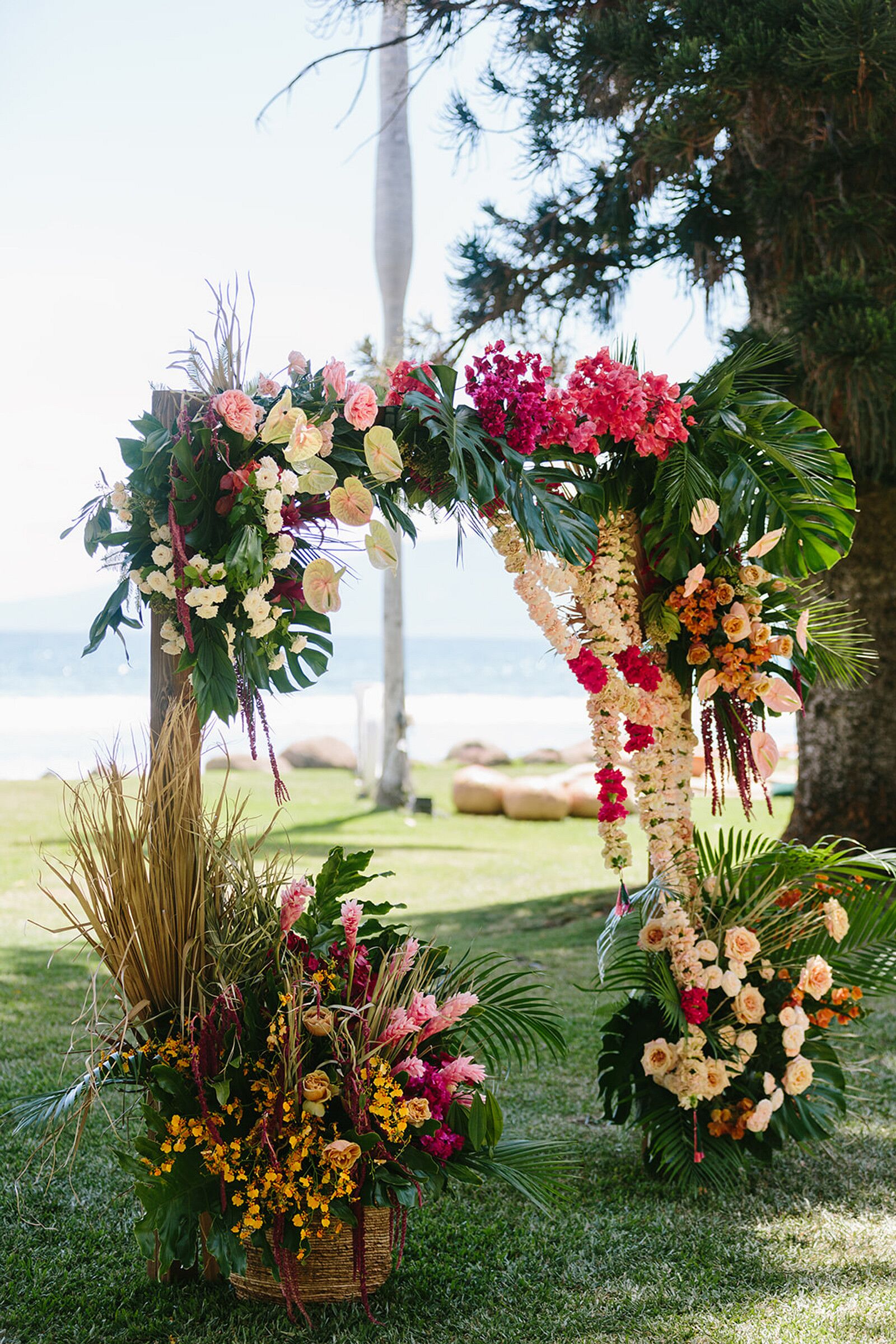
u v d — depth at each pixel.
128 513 2.53
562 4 6.23
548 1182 2.71
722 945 3.39
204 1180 2.40
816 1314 2.50
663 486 3.21
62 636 92.56
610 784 3.19
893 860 3.40
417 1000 2.61
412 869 9.35
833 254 5.73
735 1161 3.25
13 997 5.25
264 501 2.54
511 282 7.04
